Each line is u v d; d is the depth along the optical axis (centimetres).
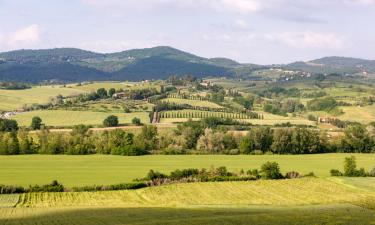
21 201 10325
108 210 9038
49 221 7775
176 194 11219
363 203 9988
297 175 13450
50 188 11519
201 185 12206
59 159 17375
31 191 11425
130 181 12644
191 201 10488
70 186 11988
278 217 7438
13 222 7750
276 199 10662
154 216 8188
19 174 14238
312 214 7806
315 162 17000
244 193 11319
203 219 7425
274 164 13262
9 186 11425
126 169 15088
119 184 11925
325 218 7288
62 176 13825
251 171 13600
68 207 9562
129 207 9525
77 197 10900
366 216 7512
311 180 12925
